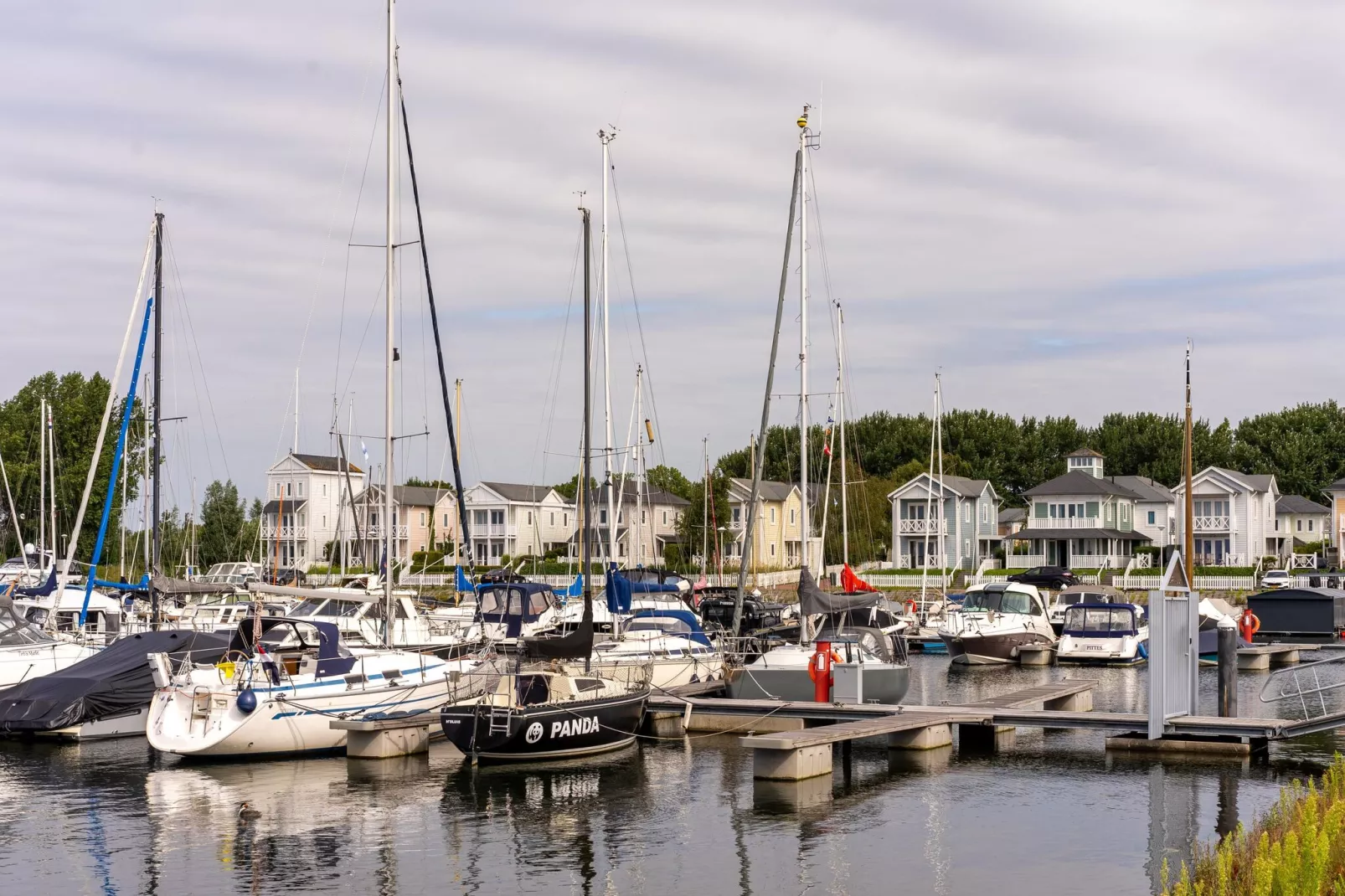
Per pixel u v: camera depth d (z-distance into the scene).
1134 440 115.19
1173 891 12.76
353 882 16.30
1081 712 25.92
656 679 30.48
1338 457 108.88
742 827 18.67
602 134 44.06
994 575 76.12
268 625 25.66
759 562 91.94
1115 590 56.84
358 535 58.88
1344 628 54.91
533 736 22.88
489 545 105.00
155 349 36.22
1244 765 22.50
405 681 25.47
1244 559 87.38
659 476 100.50
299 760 23.53
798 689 28.16
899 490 91.38
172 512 73.25
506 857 17.33
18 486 76.88
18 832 18.69
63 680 25.70
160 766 23.00
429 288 37.06
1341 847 12.94
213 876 16.55
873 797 20.45
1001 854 17.08
